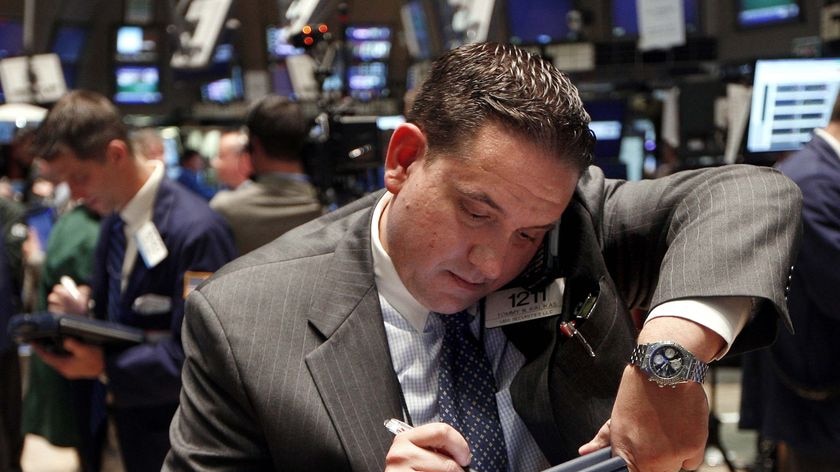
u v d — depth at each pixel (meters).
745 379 3.16
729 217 1.10
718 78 4.23
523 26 4.45
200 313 1.19
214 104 6.64
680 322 1.01
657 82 4.56
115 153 2.41
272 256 1.25
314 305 1.18
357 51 5.94
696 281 1.03
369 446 1.12
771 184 1.16
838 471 2.71
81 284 3.04
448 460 1.03
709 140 3.86
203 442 1.18
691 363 0.98
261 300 1.19
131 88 7.04
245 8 6.25
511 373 1.21
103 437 2.72
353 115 3.18
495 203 1.04
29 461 4.71
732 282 1.02
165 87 7.07
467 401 1.19
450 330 1.21
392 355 1.19
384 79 5.95
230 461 1.16
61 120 2.40
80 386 2.69
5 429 4.05
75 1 6.87
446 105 1.07
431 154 1.08
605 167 3.75
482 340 1.23
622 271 1.29
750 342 1.09
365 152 3.08
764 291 1.01
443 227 1.08
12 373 4.07
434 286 1.13
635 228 1.26
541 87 1.06
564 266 1.20
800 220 1.14
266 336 1.16
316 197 3.17
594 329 1.17
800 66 3.22
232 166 5.41
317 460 1.12
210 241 2.43
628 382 1.02
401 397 1.17
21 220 4.36
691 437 1.01
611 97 4.03
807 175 2.59
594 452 1.03
